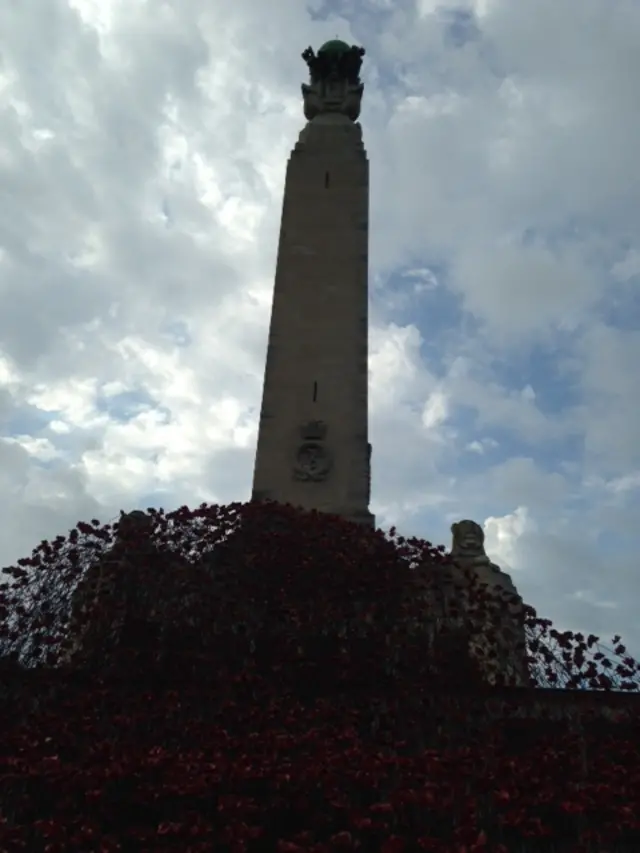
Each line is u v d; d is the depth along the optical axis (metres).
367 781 13.05
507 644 20.69
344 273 35.50
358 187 37.53
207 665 18.39
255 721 15.65
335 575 21.02
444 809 12.68
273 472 31.28
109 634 19.61
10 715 16.59
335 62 41.69
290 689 17.70
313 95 41.00
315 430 31.86
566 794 13.42
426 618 20.45
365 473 31.23
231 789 13.03
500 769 13.91
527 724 16.69
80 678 18.02
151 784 13.02
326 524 23.55
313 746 14.33
